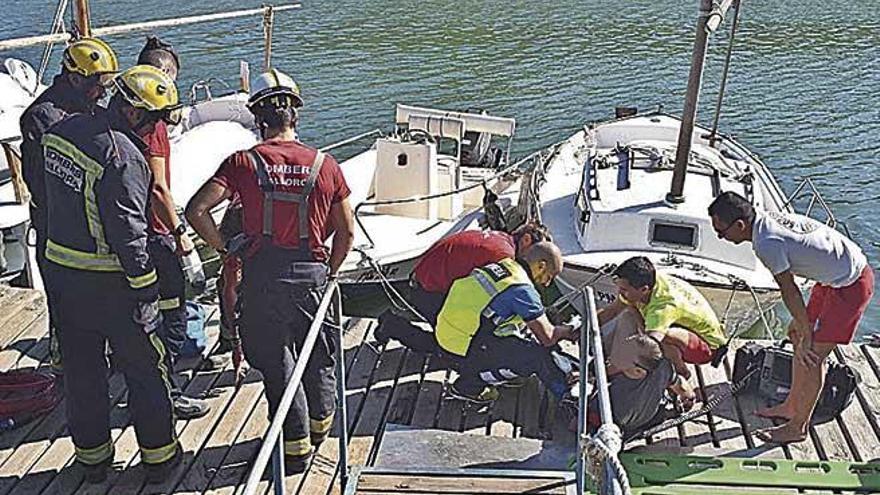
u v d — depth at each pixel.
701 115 17.84
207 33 23.09
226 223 4.79
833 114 17.81
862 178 14.62
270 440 2.96
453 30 24.64
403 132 11.08
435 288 5.16
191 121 11.16
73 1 8.27
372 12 26.53
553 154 10.67
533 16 26.58
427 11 26.94
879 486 4.46
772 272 4.61
